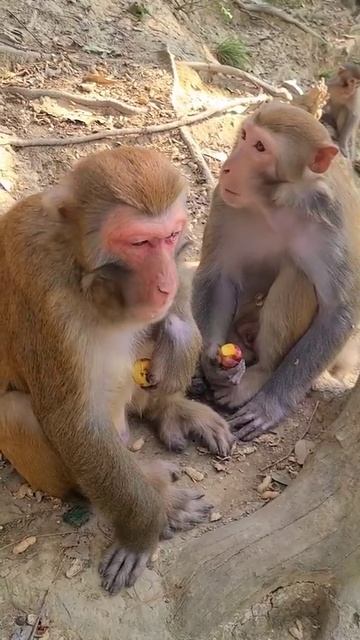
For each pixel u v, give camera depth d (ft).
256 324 3.76
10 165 4.54
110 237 2.23
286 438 3.40
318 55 7.80
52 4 5.88
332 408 3.51
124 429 3.06
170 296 2.30
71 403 2.55
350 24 8.31
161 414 3.33
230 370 3.39
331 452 3.03
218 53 6.70
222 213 3.55
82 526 2.98
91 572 2.84
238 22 7.47
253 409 3.43
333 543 2.89
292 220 3.29
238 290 3.79
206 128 5.41
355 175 6.47
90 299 2.40
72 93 5.19
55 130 4.87
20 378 2.80
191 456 3.29
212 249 3.64
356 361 4.00
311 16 8.24
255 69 7.00
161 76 5.65
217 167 5.14
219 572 2.83
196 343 2.97
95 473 2.64
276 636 2.82
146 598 2.80
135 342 2.82
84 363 2.50
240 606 2.81
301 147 3.13
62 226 2.35
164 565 2.89
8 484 3.13
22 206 2.50
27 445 2.87
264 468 3.26
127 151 2.32
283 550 2.88
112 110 5.20
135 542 2.81
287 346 3.54
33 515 3.02
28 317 2.52
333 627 2.80
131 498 2.70
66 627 2.73
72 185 2.31
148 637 2.72
